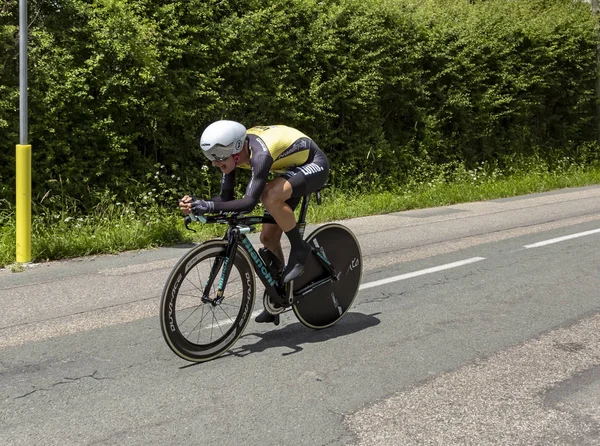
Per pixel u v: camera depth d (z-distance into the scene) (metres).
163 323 3.91
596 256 7.09
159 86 9.02
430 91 13.23
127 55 8.58
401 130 13.08
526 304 5.36
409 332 4.71
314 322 4.73
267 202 4.21
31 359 4.16
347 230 4.89
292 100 10.50
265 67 10.33
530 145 15.48
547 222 9.39
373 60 11.94
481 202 11.88
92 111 8.46
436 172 13.26
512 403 3.54
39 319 4.97
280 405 3.52
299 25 10.96
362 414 3.41
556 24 15.42
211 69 9.70
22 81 6.68
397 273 6.40
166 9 9.02
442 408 3.48
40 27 8.15
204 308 4.15
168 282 3.91
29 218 6.80
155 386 3.77
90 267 6.68
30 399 3.58
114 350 4.34
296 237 4.35
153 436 3.18
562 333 4.66
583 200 11.84
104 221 8.22
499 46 14.32
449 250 7.47
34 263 6.86
